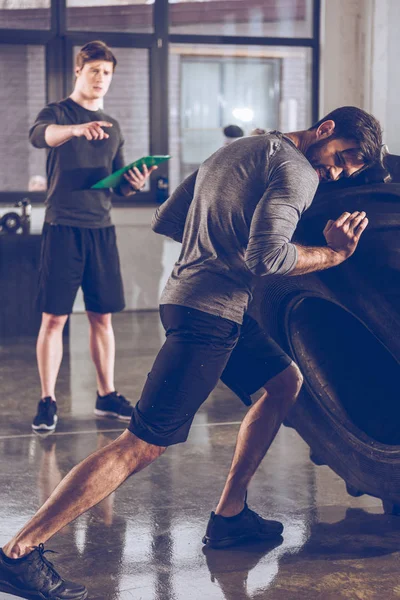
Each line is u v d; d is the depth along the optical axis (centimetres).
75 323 757
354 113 243
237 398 491
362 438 287
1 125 801
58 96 804
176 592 251
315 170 248
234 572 265
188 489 340
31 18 794
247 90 857
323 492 335
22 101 802
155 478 353
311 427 303
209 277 245
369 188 260
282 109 862
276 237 226
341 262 250
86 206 427
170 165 852
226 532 284
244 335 273
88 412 462
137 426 245
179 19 828
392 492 279
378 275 258
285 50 852
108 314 444
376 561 273
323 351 301
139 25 816
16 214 692
